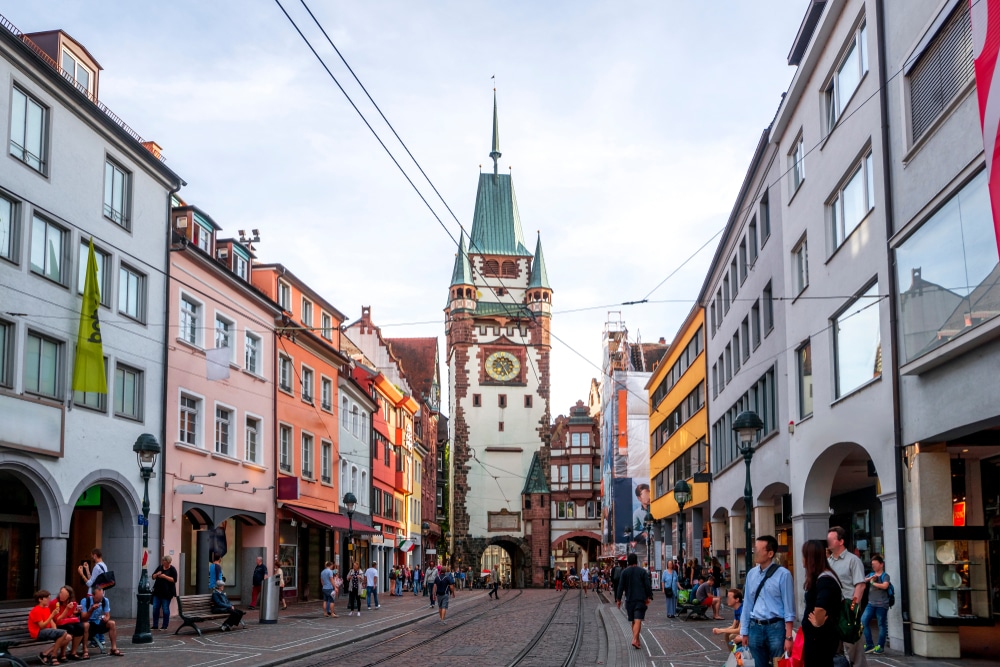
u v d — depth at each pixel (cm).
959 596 1795
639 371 8194
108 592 2939
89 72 3031
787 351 2862
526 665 1902
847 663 1017
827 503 2653
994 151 1407
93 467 2772
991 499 2253
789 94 2730
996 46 1398
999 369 1515
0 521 2619
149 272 3155
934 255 1730
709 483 4609
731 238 3994
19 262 2497
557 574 8581
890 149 1977
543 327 10912
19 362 2470
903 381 1917
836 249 2358
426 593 5781
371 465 5869
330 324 5188
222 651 2055
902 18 1902
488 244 11144
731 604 1455
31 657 1855
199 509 3403
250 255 4153
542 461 10575
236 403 3747
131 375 3038
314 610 3781
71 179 2744
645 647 2203
